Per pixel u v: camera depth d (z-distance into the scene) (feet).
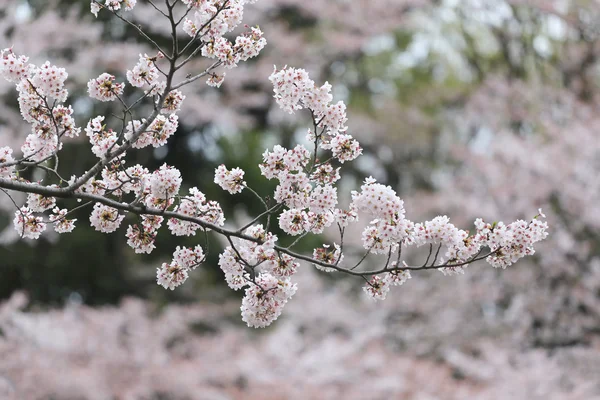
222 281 39.70
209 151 40.47
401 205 6.50
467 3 36.58
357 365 26.58
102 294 35.32
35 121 7.09
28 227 7.07
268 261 6.96
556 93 31.81
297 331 32.37
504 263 6.75
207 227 6.86
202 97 33.76
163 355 26.25
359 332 29.89
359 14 39.34
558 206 28.40
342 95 46.60
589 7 32.91
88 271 34.60
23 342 24.36
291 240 37.47
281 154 6.88
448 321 29.63
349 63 45.50
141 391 24.35
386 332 31.01
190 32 7.11
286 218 6.98
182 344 29.58
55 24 25.71
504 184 28.55
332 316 31.17
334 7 39.27
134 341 26.96
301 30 41.96
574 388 25.26
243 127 36.40
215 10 6.97
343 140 6.93
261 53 37.63
